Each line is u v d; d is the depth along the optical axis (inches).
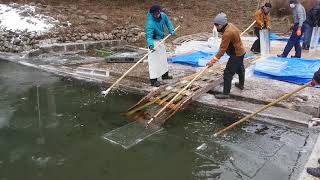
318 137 222.7
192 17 611.5
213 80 304.8
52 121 262.4
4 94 309.7
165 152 221.1
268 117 253.4
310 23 425.4
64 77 352.8
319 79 199.8
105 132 246.1
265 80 323.0
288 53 394.3
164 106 262.2
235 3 703.7
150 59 310.0
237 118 261.7
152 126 252.1
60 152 222.2
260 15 406.6
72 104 291.6
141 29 512.4
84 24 504.1
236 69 278.1
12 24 478.6
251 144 227.6
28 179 195.8
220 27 265.9
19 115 271.4
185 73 350.3
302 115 253.8
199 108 277.4
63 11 550.6
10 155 219.1
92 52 443.2
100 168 205.3
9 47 436.8
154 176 197.8
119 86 321.7
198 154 218.5
